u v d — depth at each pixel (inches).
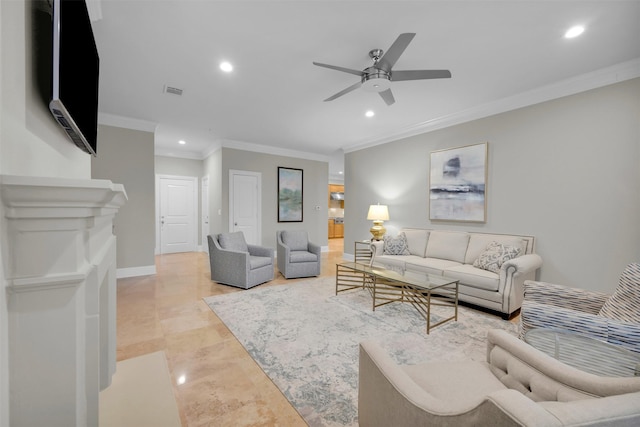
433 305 125.6
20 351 26.2
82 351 30.0
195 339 92.6
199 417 58.4
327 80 118.7
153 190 177.9
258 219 243.4
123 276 170.1
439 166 167.6
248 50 96.8
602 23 81.9
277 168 254.2
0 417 24.1
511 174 137.0
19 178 24.1
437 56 99.8
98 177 160.1
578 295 66.9
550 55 99.0
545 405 23.2
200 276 175.8
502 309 110.3
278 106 148.1
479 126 149.5
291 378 71.7
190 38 90.0
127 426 49.1
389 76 94.4
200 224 284.8
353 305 124.8
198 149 263.1
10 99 27.2
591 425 20.9
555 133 122.5
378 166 211.3
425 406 32.0
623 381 31.5
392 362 41.8
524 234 132.4
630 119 104.3
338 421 57.6
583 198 115.3
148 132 175.5
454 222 162.1
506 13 78.1
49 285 27.0
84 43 46.9
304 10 77.4
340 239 422.3
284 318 109.8
